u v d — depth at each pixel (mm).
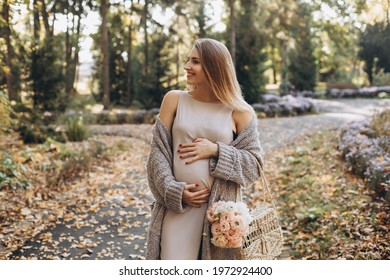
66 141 10188
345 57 31922
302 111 17875
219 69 2254
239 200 2311
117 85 22734
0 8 6773
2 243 4125
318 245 3916
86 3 22344
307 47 26359
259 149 2334
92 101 17266
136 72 22062
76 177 6883
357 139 7051
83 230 4691
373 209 4488
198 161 2242
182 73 20406
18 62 11453
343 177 6047
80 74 39250
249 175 2262
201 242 2242
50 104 11547
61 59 11977
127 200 5852
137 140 11312
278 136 11227
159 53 18078
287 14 20594
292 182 6309
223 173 2193
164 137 2299
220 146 2223
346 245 3775
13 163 6305
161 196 2236
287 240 4254
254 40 18547
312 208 4727
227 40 19219
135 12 23031
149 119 15812
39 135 9750
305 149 8508
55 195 5844
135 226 4875
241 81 18203
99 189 6320
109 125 14602
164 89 17578
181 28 21344
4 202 5156
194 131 2273
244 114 2338
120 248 4219
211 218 2115
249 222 2113
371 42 27078
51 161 7285
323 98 25812
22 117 10742
